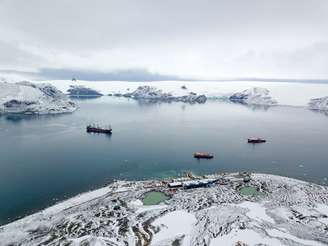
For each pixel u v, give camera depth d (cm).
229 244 10894
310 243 11038
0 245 11050
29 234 11788
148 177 19188
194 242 11100
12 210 14488
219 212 13425
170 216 13125
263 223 12488
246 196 15425
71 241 11194
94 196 15500
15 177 18900
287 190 16262
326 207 14225
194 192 15900
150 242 11119
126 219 12850
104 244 10969
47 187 17375
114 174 19700
